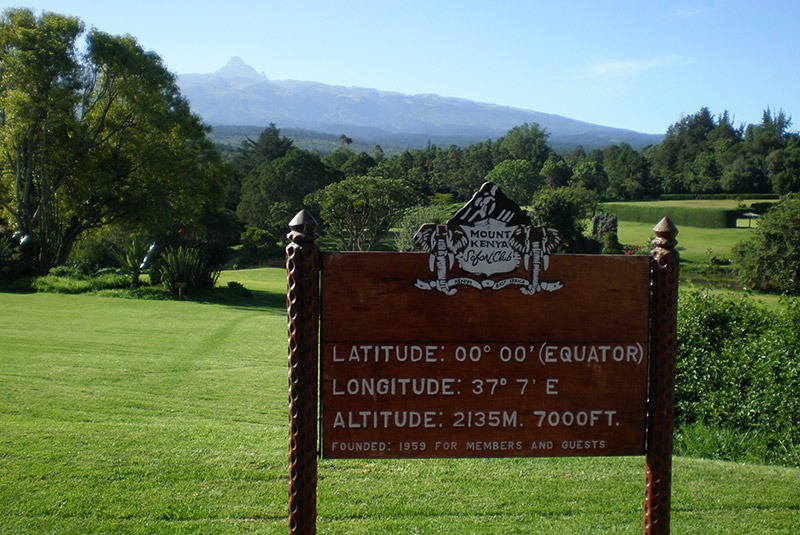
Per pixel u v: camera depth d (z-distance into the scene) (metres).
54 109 30.00
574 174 103.19
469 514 5.02
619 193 100.19
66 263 33.12
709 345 8.16
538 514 5.05
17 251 28.34
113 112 33.00
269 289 32.38
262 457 5.93
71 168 30.84
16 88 29.89
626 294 3.69
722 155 112.06
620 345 3.69
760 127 131.38
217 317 20.61
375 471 5.79
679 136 135.00
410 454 3.61
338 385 3.57
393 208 47.06
